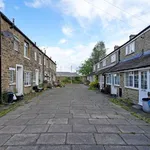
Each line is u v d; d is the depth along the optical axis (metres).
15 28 11.48
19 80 13.09
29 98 12.12
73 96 13.71
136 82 10.23
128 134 4.49
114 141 3.99
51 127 5.01
